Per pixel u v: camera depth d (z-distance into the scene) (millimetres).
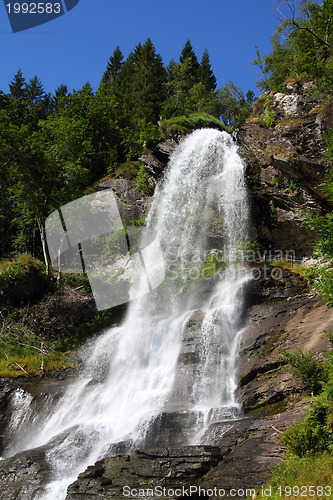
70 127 28250
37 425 13414
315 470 6402
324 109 17953
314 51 22062
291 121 19328
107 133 33781
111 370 15383
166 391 12586
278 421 8984
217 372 12602
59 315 19484
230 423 9781
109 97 37719
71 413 13258
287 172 18406
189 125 26984
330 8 21703
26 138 22172
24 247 24266
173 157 25391
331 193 11047
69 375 16125
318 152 17594
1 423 13859
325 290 9023
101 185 27641
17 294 19688
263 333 13109
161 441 10172
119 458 8812
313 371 9945
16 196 22500
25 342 18062
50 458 10492
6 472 10023
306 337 11883
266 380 11219
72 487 8242
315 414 7637
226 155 22328
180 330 14820
